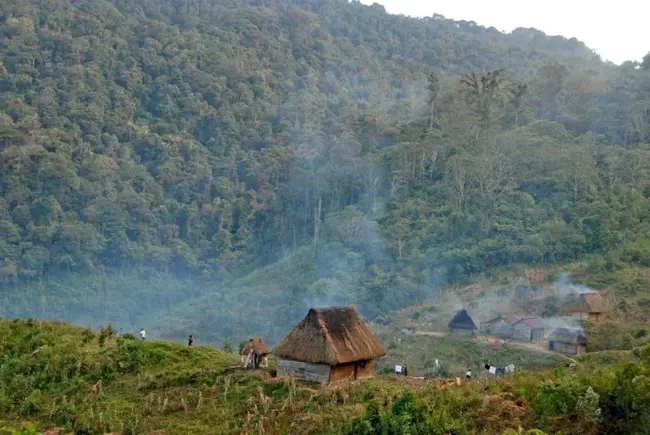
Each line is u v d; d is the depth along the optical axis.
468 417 27.30
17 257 124.88
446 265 100.75
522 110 141.38
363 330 39.94
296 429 31.50
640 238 96.31
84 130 155.62
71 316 118.62
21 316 116.19
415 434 26.00
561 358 66.75
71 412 35.25
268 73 197.12
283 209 147.75
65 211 135.50
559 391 25.86
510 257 98.75
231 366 40.97
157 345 44.44
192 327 108.19
